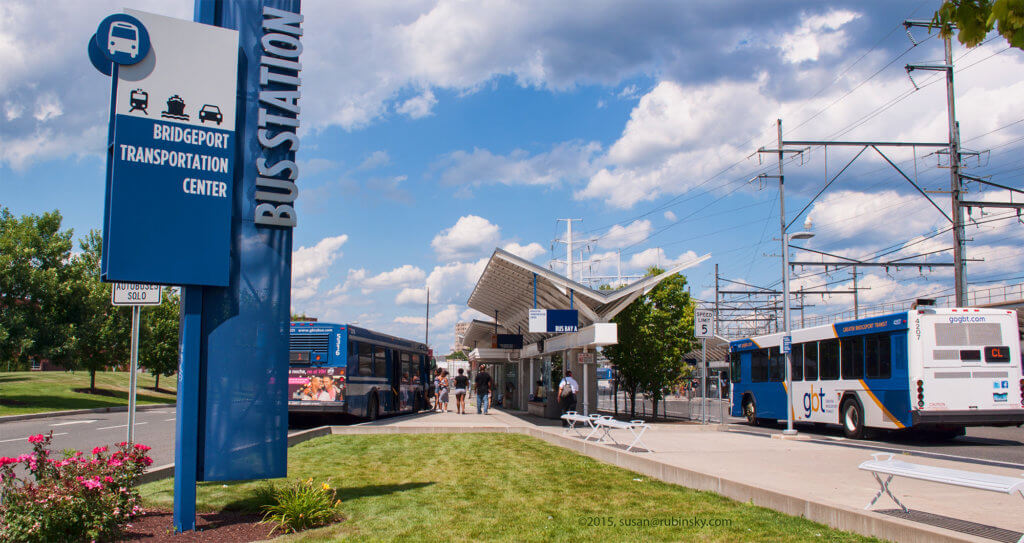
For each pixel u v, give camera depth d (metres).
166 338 47.62
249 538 6.32
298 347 21.11
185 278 6.97
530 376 34.03
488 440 15.82
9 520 5.64
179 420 6.86
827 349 20.52
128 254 6.78
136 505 6.42
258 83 7.58
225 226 7.15
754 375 26.05
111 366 41.91
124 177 6.82
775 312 61.69
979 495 8.02
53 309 33.81
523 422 24.52
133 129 6.88
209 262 7.07
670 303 28.11
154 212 6.90
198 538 6.33
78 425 22.06
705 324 22.52
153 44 7.00
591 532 6.36
